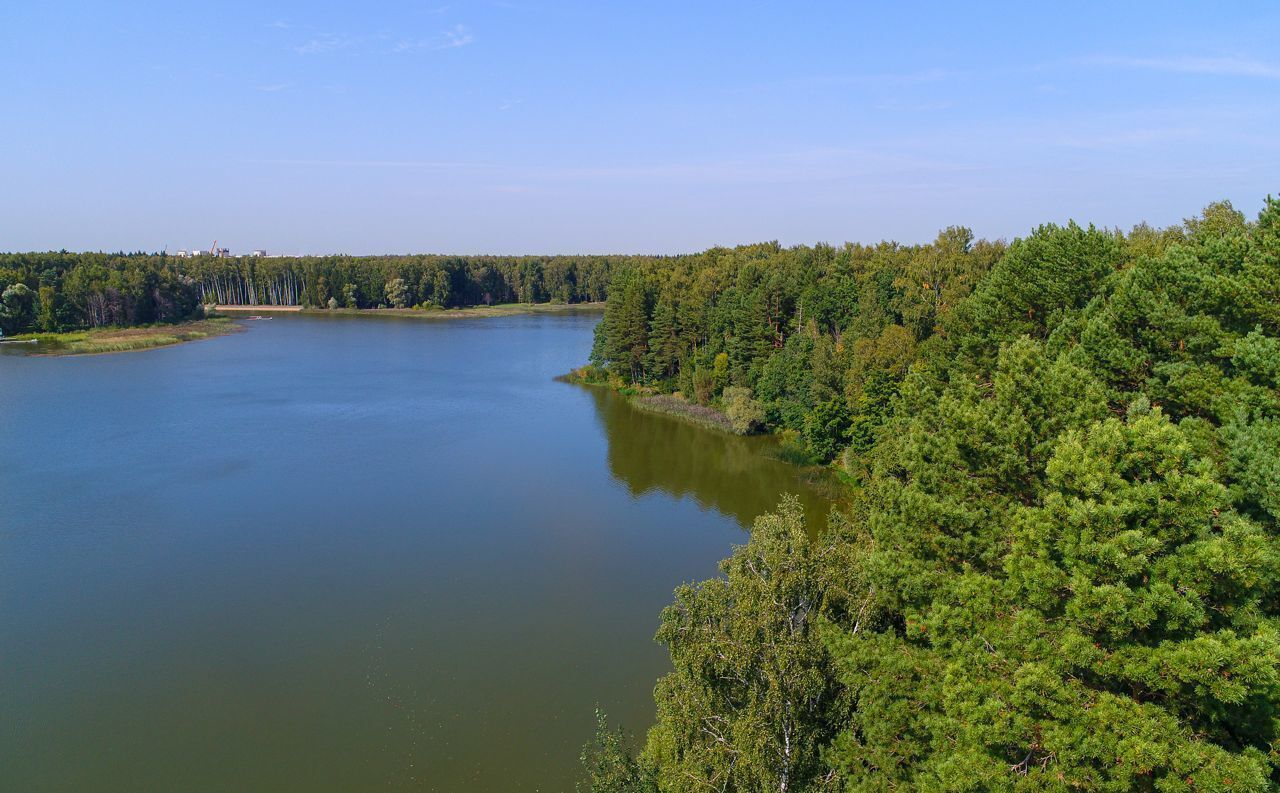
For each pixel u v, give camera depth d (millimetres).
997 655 17875
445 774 28656
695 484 62250
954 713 17328
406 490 58812
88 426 74750
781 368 79375
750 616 20297
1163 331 25250
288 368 111812
